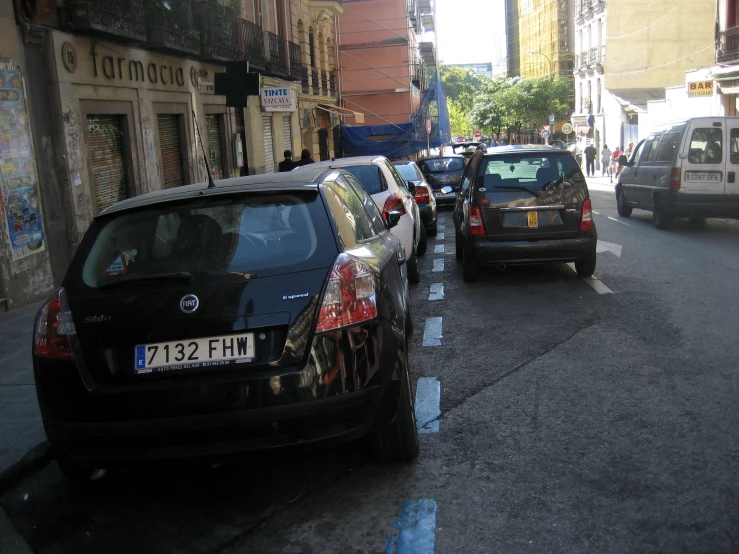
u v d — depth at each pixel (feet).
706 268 33.88
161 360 12.00
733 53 96.17
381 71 126.21
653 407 16.87
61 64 36.24
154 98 48.21
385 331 12.87
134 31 41.75
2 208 30.63
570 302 28.17
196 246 12.83
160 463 12.07
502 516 12.25
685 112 116.88
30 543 12.35
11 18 32.30
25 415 17.61
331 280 12.27
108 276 12.73
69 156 36.76
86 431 12.02
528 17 343.26
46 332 12.48
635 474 13.52
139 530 12.58
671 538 11.30
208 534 12.30
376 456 14.39
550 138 227.20
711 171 47.01
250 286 12.18
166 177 51.78
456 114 324.80
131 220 13.44
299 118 90.53
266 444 11.90
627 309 26.53
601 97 180.45
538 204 31.12
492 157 31.89
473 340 23.57
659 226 50.24
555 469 13.91
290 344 11.90
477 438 15.58
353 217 14.98
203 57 54.60
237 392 11.74
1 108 30.96
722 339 21.98
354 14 125.08
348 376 12.07
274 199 13.34
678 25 168.86
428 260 41.09
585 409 16.98
